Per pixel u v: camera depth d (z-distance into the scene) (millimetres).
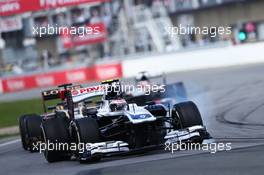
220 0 160625
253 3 164875
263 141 39625
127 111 39281
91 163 38750
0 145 62844
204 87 96750
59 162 42625
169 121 40594
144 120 37469
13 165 44969
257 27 166875
